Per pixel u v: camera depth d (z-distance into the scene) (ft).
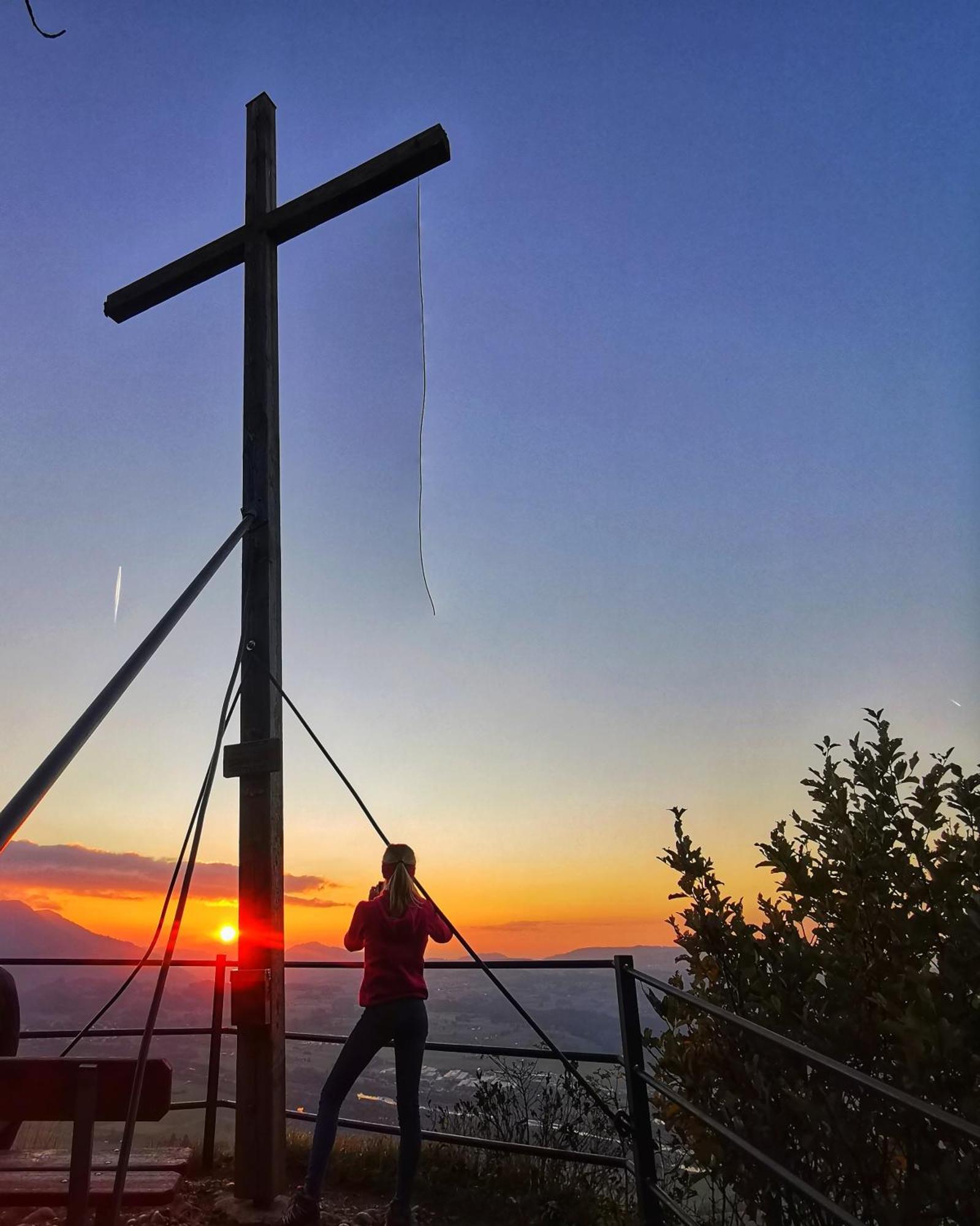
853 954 9.10
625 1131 11.04
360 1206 12.64
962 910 8.25
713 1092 10.01
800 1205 8.77
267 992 12.50
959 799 8.79
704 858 10.94
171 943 7.36
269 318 15.39
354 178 14.75
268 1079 12.45
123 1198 8.07
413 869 12.48
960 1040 7.30
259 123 16.47
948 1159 7.19
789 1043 6.42
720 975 10.37
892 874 9.01
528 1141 13.07
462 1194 12.86
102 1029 14.96
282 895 13.32
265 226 15.62
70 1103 6.63
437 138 14.21
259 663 13.88
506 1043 13.50
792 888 10.04
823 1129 8.40
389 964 11.84
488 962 12.32
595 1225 11.70
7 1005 9.13
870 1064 8.40
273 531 14.53
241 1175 12.16
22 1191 8.16
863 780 9.82
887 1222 7.47
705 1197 10.41
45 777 4.95
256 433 14.76
